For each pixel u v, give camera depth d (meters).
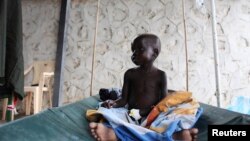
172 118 1.05
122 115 1.22
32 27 3.72
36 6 3.72
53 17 3.68
